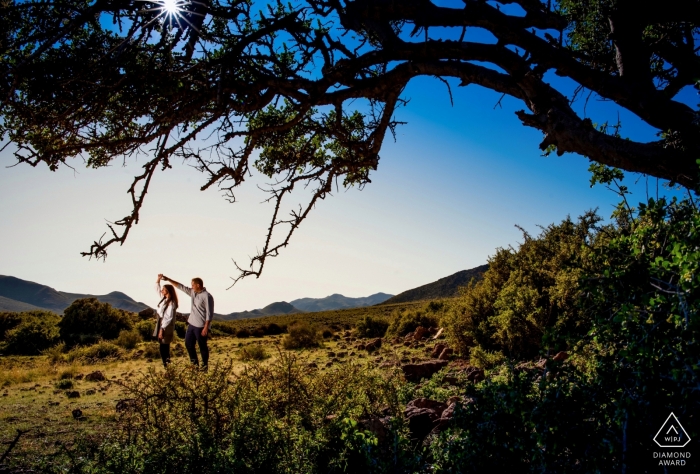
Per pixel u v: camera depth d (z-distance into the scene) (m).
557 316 10.38
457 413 3.15
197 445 3.76
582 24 5.67
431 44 4.30
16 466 4.50
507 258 15.01
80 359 16.08
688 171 3.54
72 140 4.85
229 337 27.58
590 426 2.68
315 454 3.92
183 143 4.59
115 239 4.51
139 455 3.75
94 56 4.48
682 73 5.00
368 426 4.34
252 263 5.63
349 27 4.75
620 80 4.12
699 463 2.39
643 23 4.18
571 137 3.90
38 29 4.26
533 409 2.72
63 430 6.03
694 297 2.28
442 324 14.09
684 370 2.29
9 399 8.68
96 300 25.05
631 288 2.89
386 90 4.74
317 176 5.91
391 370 6.32
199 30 4.46
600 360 2.87
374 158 5.88
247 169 5.71
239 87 4.54
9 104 4.14
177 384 4.50
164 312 9.28
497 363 10.25
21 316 23.28
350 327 37.28
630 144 3.72
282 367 5.09
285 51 5.35
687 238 2.54
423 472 3.51
